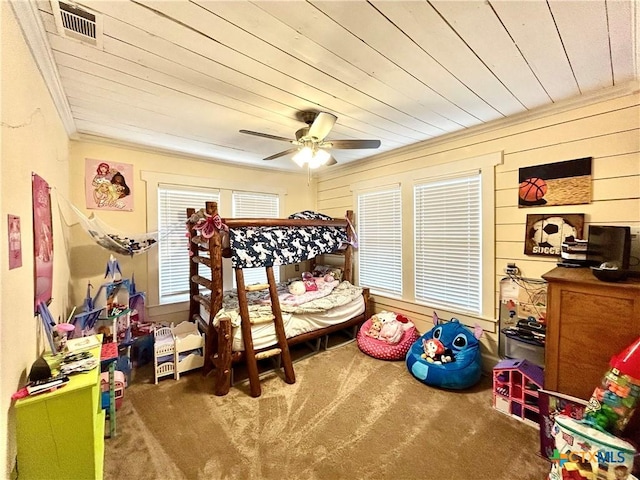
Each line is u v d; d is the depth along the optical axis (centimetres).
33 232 148
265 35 151
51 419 117
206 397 252
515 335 246
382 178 398
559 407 177
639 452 140
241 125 281
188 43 157
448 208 326
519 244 267
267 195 469
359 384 273
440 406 237
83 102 227
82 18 135
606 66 183
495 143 281
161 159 362
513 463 178
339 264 479
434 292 344
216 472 172
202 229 277
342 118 269
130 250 302
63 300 249
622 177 212
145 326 327
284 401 246
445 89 213
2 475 100
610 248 177
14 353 115
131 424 215
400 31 149
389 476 169
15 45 123
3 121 108
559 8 133
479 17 140
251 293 368
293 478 168
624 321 157
